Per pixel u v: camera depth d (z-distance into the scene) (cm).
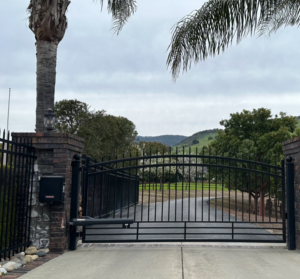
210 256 571
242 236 833
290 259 552
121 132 3528
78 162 636
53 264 509
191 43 709
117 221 612
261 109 1623
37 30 1035
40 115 1035
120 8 1020
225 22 688
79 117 3197
